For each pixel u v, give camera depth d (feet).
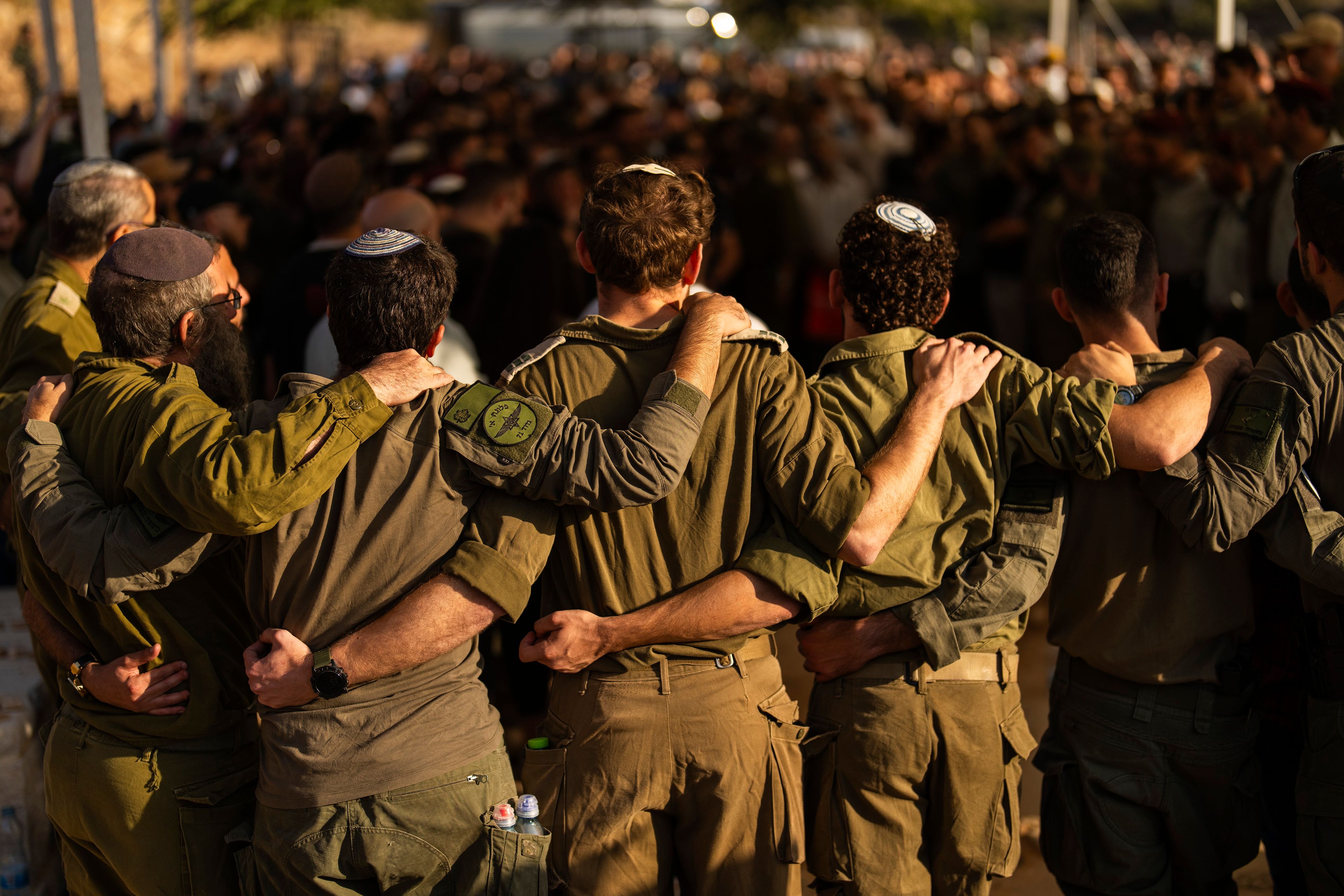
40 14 27.14
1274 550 7.75
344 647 6.47
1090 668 8.23
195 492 6.17
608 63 84.02
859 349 7.84
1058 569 8.09
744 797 7.06
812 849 7.92
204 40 58.95
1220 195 19.30
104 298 7.30
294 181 24.00
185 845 7.06
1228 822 8.19
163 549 6.53
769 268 25.12
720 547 7.01
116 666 6.91
